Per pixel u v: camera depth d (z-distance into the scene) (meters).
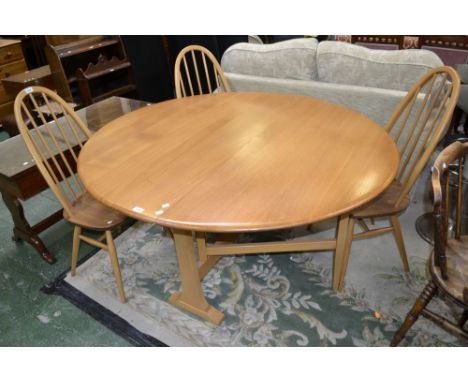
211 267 1.86
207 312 1.64
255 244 1.63
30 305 1.78
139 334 1.61
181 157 1.41
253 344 1.55
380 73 1.97
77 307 1.75
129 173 1.33
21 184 1.78
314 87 2.13
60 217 2.12
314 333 1.57
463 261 1.26
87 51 3.64
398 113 1.72
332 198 1.14
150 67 3.94
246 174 1.28
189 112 1.80
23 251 2.12
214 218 1.09
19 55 3.61
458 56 3.22
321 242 1.60
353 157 1.35
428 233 2.04
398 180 1.70
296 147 1.43
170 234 2.07
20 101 1.58
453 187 2.20
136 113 1.82
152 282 1.87
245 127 1.61
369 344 1.51
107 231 1.59
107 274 1.93
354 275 1.83
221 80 2.33
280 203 1.13
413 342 1.50
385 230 1.67
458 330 1.28
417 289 1.73
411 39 3.46
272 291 1.78
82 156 1.46
